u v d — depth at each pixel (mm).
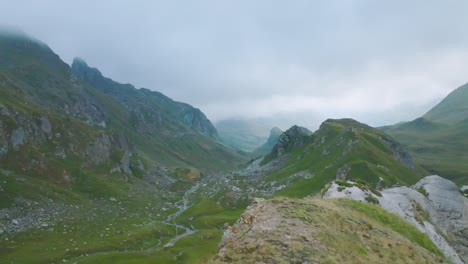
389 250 41312
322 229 38812
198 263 36594
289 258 31203
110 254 129625
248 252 32000
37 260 119562
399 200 71688
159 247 149750
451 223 73062
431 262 43469
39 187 199000
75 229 162250
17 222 156125
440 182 82875
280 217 40219
